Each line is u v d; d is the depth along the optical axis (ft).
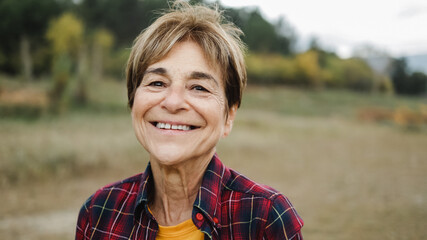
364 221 17.28
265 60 173.58
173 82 3.28
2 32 100.94
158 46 3.35
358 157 39.42
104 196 3.85
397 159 38.42
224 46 3.44
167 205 3.68
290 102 112.06
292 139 51.39
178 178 3.54
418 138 58.13
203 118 3.31
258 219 3.33
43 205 19.98
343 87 177.27
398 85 205.26
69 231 16.15
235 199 3.48
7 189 22.43
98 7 133.28
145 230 3.54
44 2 106.22
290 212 3.38
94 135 38.58
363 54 212.23
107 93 80.28
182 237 3.48
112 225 3.68
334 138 55.16
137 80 3.57
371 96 156.66
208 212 3.34
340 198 22.15
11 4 100.94
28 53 101.14
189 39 3.37
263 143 45.11
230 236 3.37
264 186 3.62
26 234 15.60
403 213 18.61
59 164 27.40
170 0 4.00
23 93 60.44
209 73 3.33
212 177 3.53
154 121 3.38
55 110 52.65
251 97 112.47
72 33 104.47
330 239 14.65
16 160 26.84
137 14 134.92
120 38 134.31
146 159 31.86
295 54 195.62
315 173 30.81
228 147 40.50
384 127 72.69
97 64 108.06
